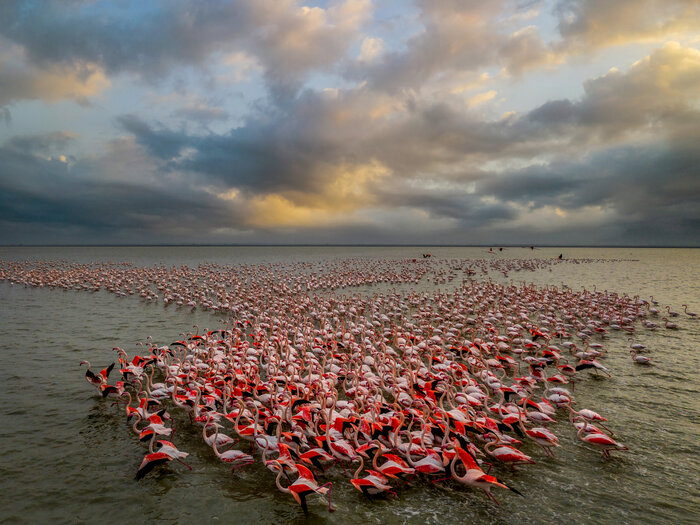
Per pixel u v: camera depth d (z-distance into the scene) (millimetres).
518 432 13398
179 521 10141
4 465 12453
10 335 28609
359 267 96375
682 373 21250
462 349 22406
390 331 28422
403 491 11297
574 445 13836
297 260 138250
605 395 18312
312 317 36000
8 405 16734
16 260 118688
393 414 13719
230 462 12391
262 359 22344
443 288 59469
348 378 19672
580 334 27422
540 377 19266
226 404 15195
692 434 14609
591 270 94688
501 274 82750
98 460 12828
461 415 13531
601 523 10062
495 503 10781
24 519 10148
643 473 12203
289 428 14781
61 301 43906
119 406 16781
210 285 57469
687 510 10547
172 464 12633
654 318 36219
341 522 10078
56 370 21172
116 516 10312
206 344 24250
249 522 10094
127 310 39031
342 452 11828
